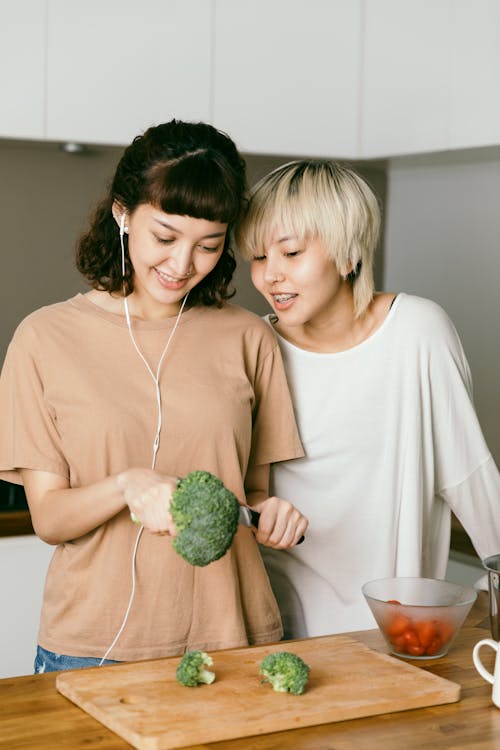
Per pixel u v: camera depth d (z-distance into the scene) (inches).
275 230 67.1
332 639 60.4
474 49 104.9
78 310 64.6
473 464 76.2
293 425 71.4
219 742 47.1
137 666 54.7
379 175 136.8
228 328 67.7
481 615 67.2
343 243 67.1
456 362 75.0
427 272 132.3
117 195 61.2
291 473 74.0
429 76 111.0
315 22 117.0
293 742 47.4
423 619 57.8
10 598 99.7
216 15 111.7
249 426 66.7
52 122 106.1
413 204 133.8
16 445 62.6
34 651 101.7
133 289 65.1
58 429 62.9
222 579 63.8
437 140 110.6
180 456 63.1
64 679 52.6
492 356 122.9
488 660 58.9
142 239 60.1
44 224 121.0
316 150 119.3
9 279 120.4
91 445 61.7
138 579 62.1
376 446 73.4
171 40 110.0
